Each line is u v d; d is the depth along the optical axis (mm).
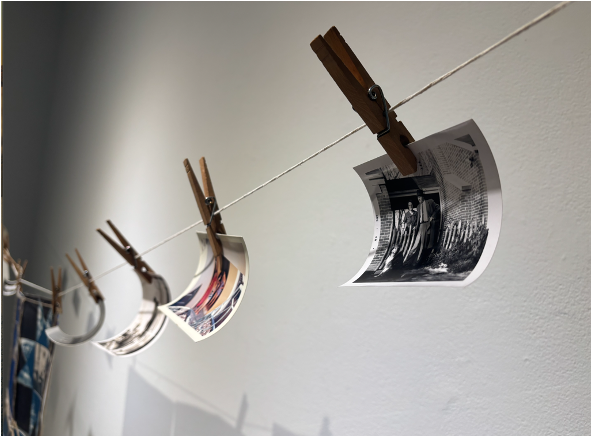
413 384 687
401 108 771
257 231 997
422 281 350
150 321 841
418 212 393
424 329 689
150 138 1445
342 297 808
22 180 2172
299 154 935
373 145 798
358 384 755
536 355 574
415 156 376
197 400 1054
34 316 1437
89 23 2070
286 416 853
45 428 1730
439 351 667
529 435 565
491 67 665
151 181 1398
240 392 954
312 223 884
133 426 1242
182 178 1264
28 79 2229
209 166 1168
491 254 321
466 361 636
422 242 382
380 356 735
